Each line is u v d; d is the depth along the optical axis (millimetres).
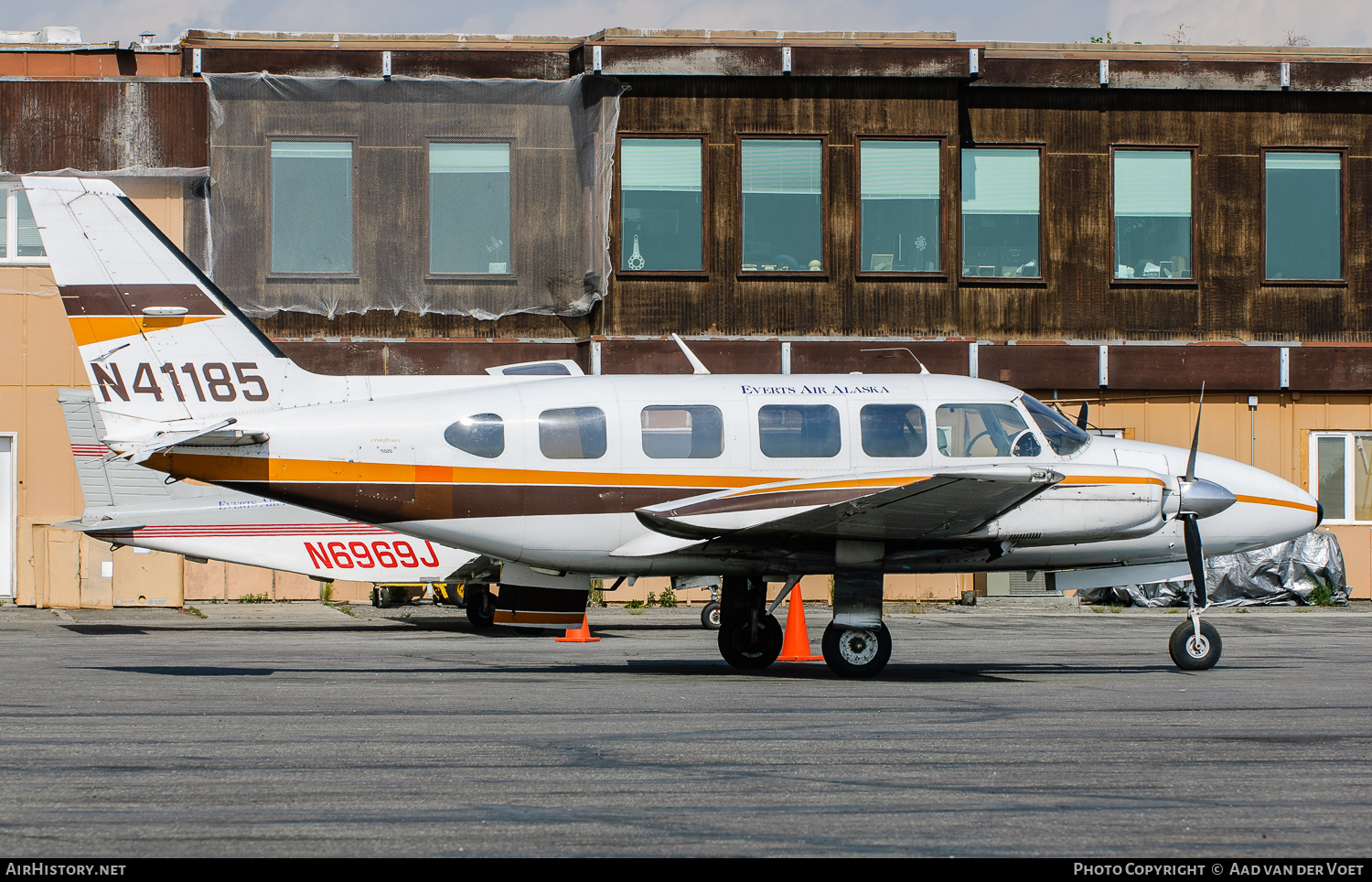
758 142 80250
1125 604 78938
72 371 78500
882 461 43531
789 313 80188
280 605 79562
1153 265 83938
